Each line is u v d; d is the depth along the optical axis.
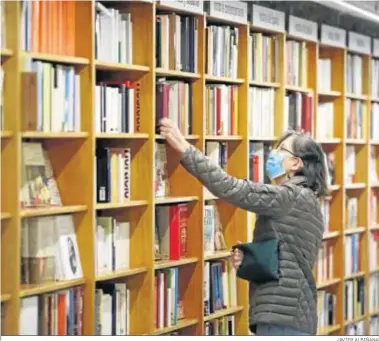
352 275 7.21
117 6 4.89
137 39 4.86
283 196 4.21
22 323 4.04
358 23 7.27
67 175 4.44
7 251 3.99
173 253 5.13
